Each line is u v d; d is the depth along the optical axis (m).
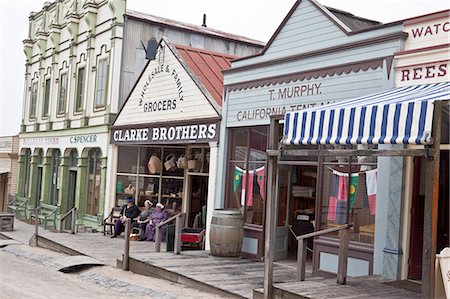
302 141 7.84
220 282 10.16
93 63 22.12
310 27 11.77
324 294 8.23
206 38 21.83
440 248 10.20
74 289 10.58
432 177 6.38
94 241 17.09
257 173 13.10
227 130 14.06
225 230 12.76
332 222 10.78
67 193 23.73
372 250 9.89
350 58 10.77
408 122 6.43
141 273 12.04
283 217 12.92
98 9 22.11
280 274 11.05
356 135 7.02
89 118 21.94
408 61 9.64
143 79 18.14
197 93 15.36
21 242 18.66
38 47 28.17
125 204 19.33
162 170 19.34
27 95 29.27
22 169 29.11
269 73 12.76
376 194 9.89
